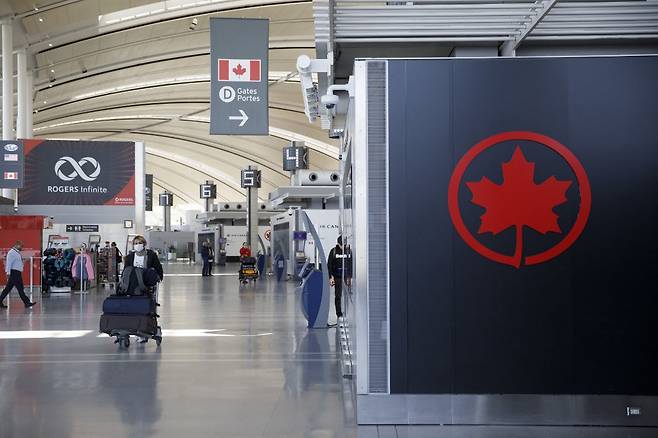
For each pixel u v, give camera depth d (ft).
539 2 20.76
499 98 20.22
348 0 21.02
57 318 48.26
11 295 69.77
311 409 21.33
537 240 20.07
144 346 34.45
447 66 20.31
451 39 23.75
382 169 20.42
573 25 22.68
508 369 19.98
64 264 72.79
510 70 20.22
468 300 20.10
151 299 34.50
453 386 20.01
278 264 92.58
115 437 18.22
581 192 20.02
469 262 20.13
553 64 20.18
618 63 20.08
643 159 20.01
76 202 86.53
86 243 86.43
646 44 24.70
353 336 22.57
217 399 22.61
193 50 144.97
